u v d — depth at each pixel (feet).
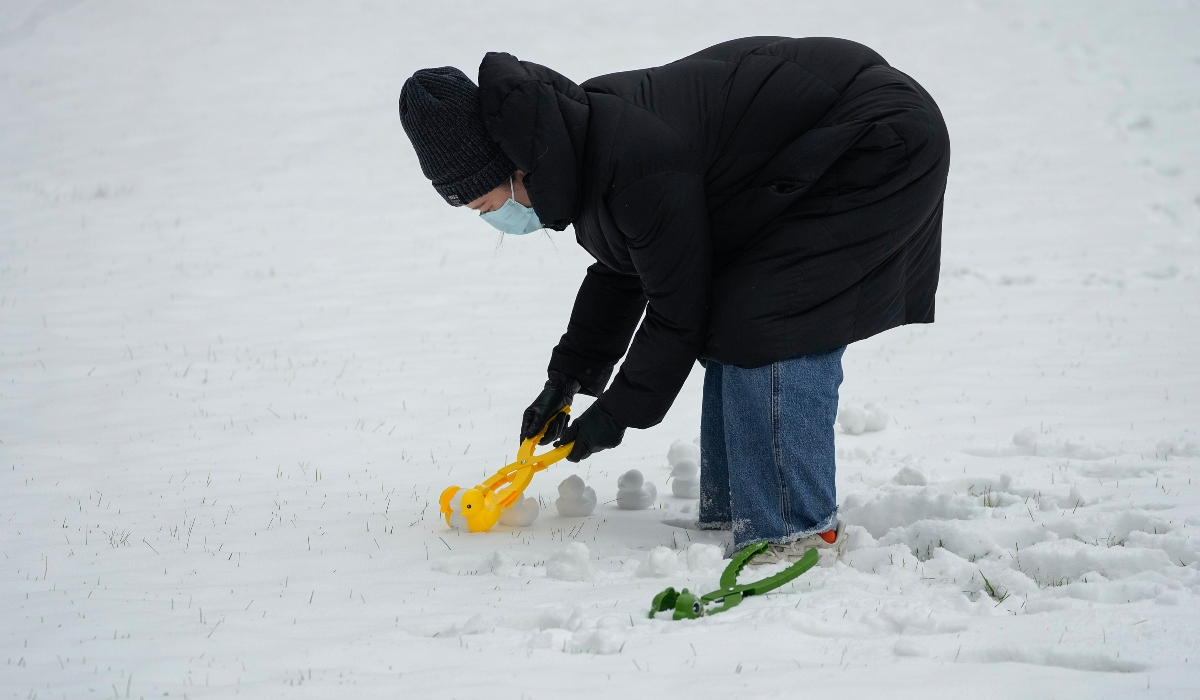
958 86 121.29
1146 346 44.62
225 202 81.46
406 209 80.48
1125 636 15.58
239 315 52.90
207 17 155.84
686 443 30.71
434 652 16.60
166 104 116.26
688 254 20.07
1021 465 28.45
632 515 26.25
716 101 20.57
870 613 17.54
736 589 18.78
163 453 32.19
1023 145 98.73
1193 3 150.10
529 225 21.44
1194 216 74.69
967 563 20.30
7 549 23.09
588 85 20.99
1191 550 19.79
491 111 19.38
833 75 20.81
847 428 33.78
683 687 14.87
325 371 43.19
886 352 45.85
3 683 15.65
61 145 100.63
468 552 22.81
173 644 17.13
